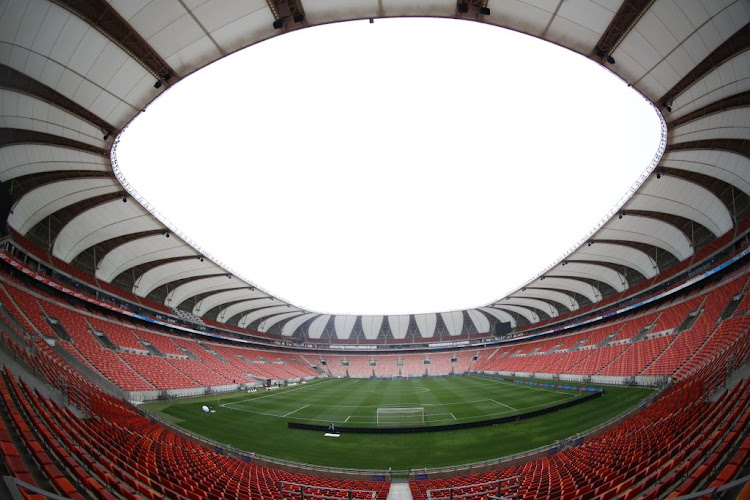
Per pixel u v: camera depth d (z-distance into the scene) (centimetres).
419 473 1745
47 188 2659
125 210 3195
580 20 1728
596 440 1864
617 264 4928
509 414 2939
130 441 1491
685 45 1742
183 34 1756
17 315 2672
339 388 5441
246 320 7225
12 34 1537
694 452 970
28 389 1460
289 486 1445
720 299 3331
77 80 1844
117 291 4184
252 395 4328
